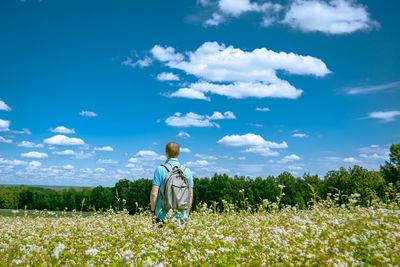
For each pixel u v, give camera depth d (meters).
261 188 51.41
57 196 68.44
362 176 49.84
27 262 4.89
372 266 4.17
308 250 4.55
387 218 6.22
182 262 4.57
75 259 5.23
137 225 7.66
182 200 6.20
